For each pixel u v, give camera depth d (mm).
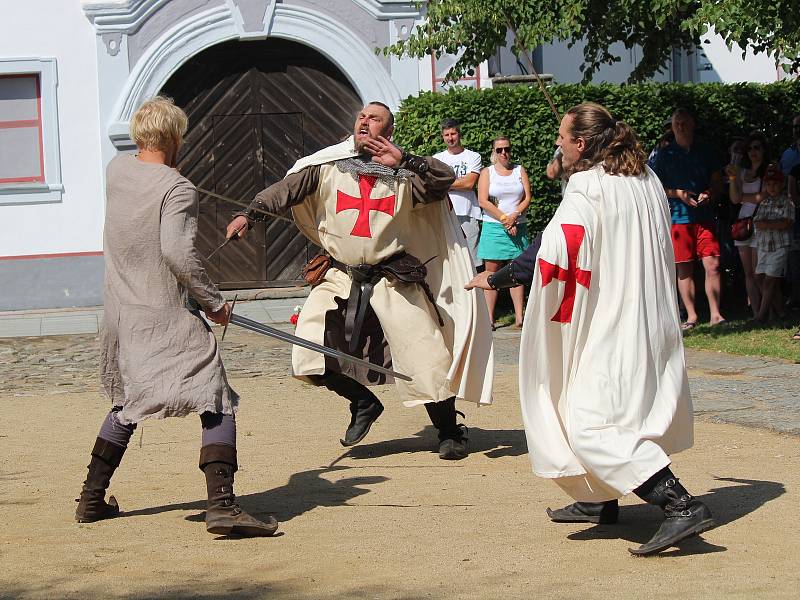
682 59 18047
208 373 4984
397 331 6523
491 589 4195
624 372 4547
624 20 11227
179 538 5008
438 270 6801
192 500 5723
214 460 4992
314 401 8625
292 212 6684
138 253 4961
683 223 11727
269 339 11969
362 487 5965
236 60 15242
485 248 12016
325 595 4168
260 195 6344
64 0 14711
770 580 4199
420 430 7539
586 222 4617
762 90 13727
